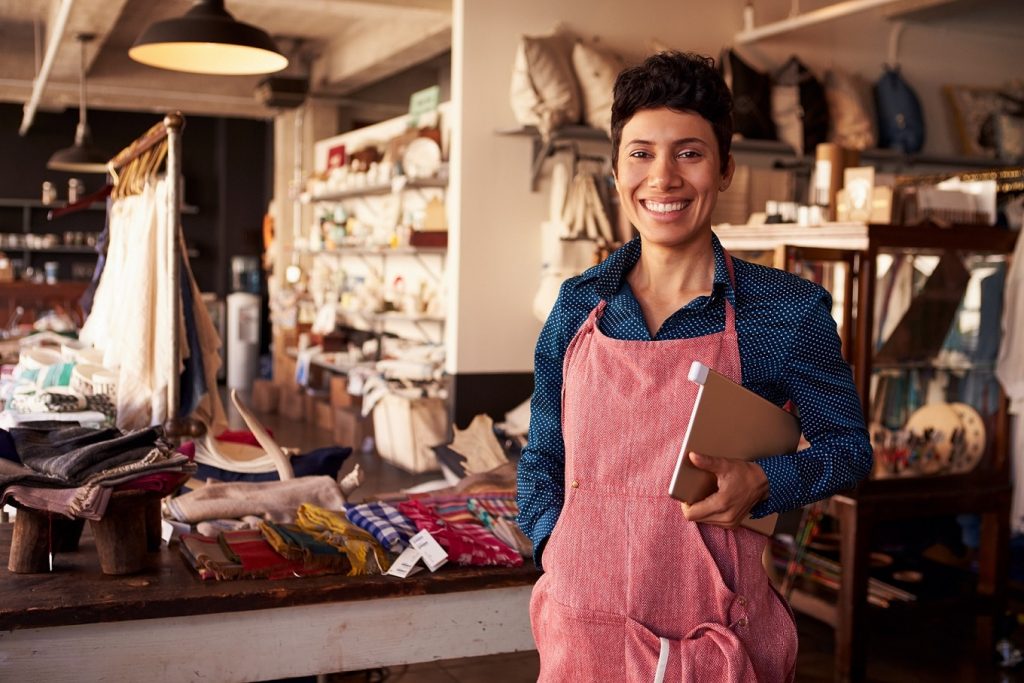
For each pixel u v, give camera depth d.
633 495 1.62
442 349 8.54
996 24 8.27
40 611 2.38
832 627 4.89
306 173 12.81
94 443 2.72
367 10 8.60
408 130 9.05
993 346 4.48
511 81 7.12
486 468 4.41
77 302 10.34
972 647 4.73
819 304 1.62
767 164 7.59
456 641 2.76
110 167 5.18
